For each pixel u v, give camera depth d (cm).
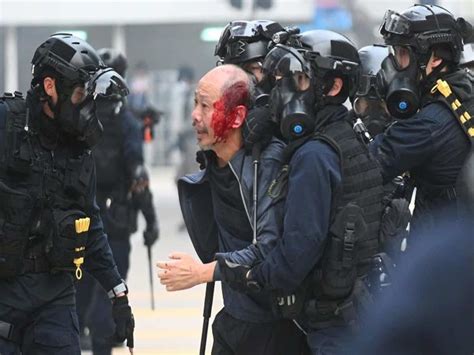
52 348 1264
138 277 3020
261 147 1197
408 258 1185
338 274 1152
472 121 1234
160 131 7244
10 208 1233
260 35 1366
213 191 1238
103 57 1981
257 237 1180
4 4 6650
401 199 1209
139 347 2214
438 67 1265
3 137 1238
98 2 6762
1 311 1249
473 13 5884
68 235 1252
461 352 1158
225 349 1247
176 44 7131
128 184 1941
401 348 1162
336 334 1177
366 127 1411
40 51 1246
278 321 1226
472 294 1157
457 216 1212
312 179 1137
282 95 1167
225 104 1196
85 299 1891
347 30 5675
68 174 1266
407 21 1252
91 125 1247
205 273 1185
